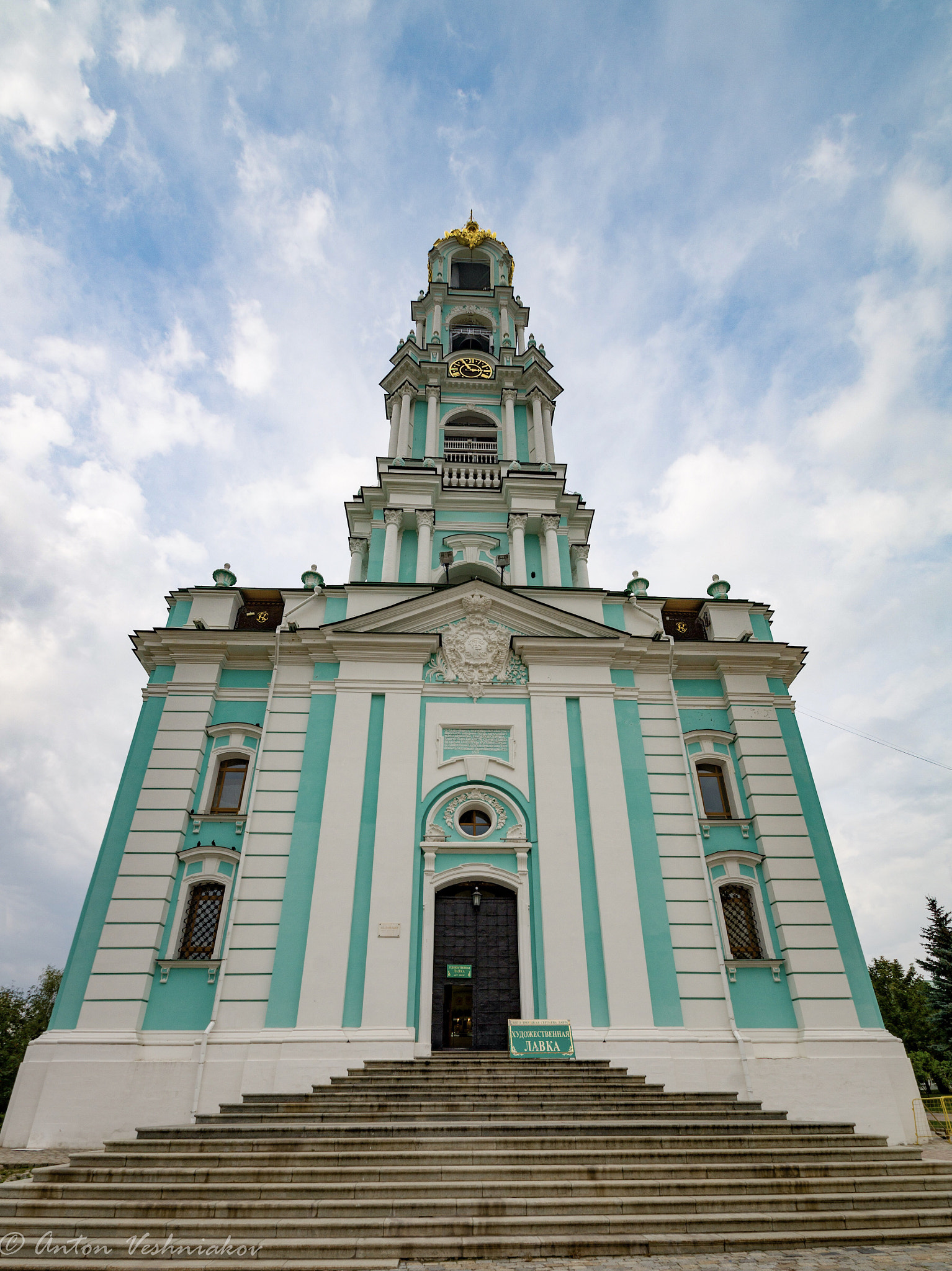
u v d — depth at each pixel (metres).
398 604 19.83
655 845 17.58
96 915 16.06
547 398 27.83
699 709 19.94
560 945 16.09
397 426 26.69
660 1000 15.73
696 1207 8.66
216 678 19.19
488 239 33.22
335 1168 9.25
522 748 18.45
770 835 17.84
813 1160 10.11
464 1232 8.02
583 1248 7.77
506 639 19.84
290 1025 14.84
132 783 17.72
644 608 21.53
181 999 15.27
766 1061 15.16
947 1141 14.56
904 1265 7.35
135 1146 10.22
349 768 17.67
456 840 17.23
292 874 16.47
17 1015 40.59
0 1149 13.33
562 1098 12.48
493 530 24.02
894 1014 42.03
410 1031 14.79
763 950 16.78
